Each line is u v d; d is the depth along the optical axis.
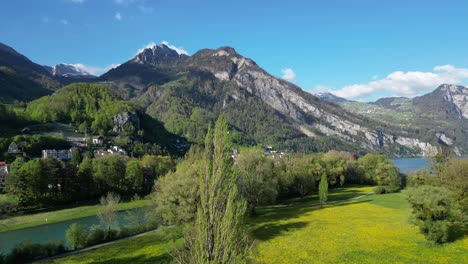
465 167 56.62
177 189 53.31
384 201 93.75
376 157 157.12
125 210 103.12
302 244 49.09
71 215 96.12
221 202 17.34
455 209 45.31
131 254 50.00
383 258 41.16
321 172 127.56
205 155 18.25
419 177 91.94
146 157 175.38
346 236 53.19
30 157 172.75
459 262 38.19
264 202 85.88
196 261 16.73
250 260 22.00
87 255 52.03
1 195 108.69
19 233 77.50
